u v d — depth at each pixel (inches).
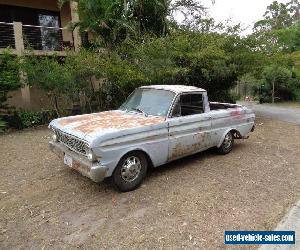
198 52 450.6
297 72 961.5
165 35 575.8
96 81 526.9
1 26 553.0
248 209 179.0
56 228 159.6
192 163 262.1
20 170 249.6
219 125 266.4
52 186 213.0
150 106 236.5
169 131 218.4
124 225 161.2
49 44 613.6
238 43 493.7
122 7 557.6
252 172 242.2
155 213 173.5
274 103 912.3
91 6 529.0
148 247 142.3
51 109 504.4
